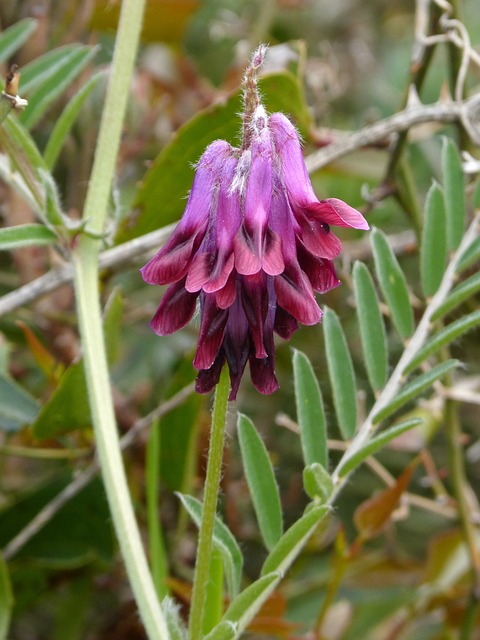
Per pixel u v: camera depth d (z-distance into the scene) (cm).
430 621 29
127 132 30
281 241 17
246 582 29
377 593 27
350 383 21
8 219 28
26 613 29
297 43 29
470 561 26
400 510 27
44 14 29
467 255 22
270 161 17
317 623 25
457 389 27
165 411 25
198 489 28
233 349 17
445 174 22
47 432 24
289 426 25
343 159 29
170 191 25
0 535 26
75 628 27
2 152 24
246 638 27
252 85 17
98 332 20
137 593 19
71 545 26
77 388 23
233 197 17
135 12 21
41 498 26
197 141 25
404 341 22
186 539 28
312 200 17
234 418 30
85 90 22
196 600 18
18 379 30
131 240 26
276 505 20
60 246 21
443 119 26
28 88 23
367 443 19
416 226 27
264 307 17
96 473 26
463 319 20
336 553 25
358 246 30
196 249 17
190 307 18
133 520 19
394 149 27
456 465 26
